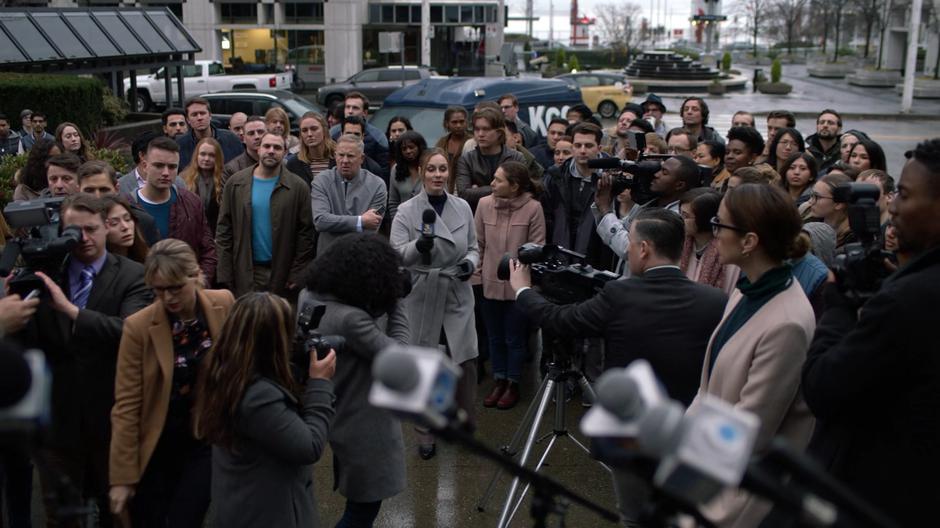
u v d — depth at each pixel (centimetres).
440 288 529
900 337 230
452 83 1165
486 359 697
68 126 821
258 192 611
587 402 540
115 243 418
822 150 855
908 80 3005
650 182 494
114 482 349
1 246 553
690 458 110
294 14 3712
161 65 1767
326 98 2839
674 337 336
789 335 294
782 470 149
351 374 371
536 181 618
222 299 365
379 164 830
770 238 299
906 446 237
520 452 534
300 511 322
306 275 376
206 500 364
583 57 5797
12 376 119
